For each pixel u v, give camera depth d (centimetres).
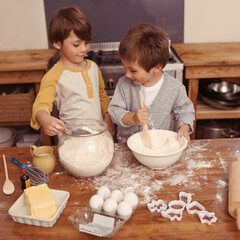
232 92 264
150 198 104
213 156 129
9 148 142
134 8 277
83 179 116
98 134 115
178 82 159
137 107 159
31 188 100
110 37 284
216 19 282
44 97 170
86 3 274
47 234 91
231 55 243
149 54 128
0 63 240
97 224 92
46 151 130
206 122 281
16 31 281
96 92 191
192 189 108
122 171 120
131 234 90
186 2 276
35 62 239
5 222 96
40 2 273
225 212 97
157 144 132
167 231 90
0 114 245
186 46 275
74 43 169
